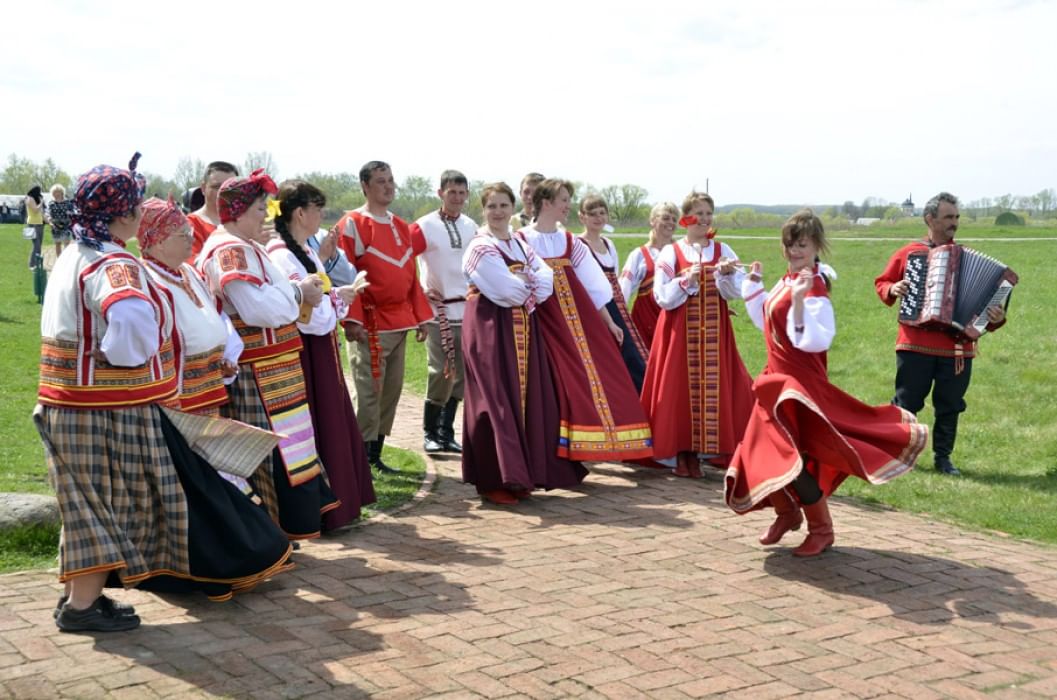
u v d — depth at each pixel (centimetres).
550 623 452
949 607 486
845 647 434
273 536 459
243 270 516
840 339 1403
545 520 626
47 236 3102
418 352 1398
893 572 534
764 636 444
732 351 748
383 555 550
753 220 6191
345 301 580
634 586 504
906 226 5806
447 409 816
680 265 749
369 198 721
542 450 673
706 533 600
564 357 697
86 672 387
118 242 429
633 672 402
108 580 438
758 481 529
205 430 441
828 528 554
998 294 750
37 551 528
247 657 406
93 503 418
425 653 416
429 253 788
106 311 403
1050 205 7512
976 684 401
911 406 780
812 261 536
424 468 756
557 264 711
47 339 417
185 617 450
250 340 535
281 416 539
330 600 477
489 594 488
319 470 555
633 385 725
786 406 532
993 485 727
